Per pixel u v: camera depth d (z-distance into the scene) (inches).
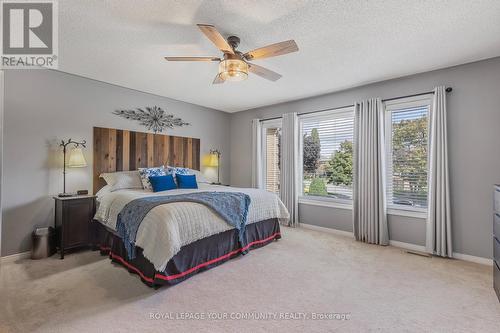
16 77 120.2
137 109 165.3
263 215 137.1
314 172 181.6
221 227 109.4
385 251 130.9
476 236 116.4
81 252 126.7
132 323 70.4
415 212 134.0
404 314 75.6
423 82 131.5
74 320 71.4
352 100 158.6
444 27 89.0
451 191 122.3
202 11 80.5
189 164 197.3
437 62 118.8
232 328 68.9
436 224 123.5
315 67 125.3
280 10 80.0
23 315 73.2
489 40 97.9
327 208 170.2
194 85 153.8
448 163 122.4
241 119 224.4
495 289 88.4
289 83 149.0
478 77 116.5
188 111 197.0
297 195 183.8
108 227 118.9
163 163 179.5
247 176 219.1
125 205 108.3
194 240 98.7
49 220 128.9
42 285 91.4
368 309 78.1
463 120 119.9
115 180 141.8
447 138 122.3
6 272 102.7
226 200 117.4
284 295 86.0
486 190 114.3
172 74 135.6
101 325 69.3
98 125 147.3
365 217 146.7
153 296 84.7
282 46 83.4
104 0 74.9
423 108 135.0
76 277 98.3
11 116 118.7
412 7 78.3
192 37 96.7
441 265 112.3
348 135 164.6
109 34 94.1
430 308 78.8
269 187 207.5
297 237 156.1
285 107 194.5
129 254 97.9
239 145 225.8
